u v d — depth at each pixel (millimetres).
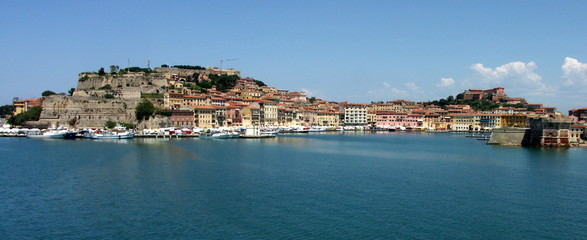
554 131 160500
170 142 173250
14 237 51469
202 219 57875
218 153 128625
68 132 193125
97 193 70875
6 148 140875
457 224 57250
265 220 57719
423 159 121938
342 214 60656
